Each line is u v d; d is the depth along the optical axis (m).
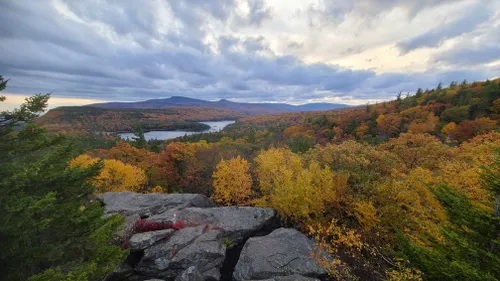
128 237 15.38
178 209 21.27
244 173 26.41
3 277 7.04
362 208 15.14
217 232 17.22
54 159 8.57
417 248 8.45
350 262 14.88
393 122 65.75
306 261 14.48
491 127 42.66
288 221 21.47
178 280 13.45
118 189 30.08
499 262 6.71
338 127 85.81
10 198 6.51
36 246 7.95
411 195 14.52
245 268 14.52
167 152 36.25
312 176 18.25
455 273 7.12
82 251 9.26
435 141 27.03
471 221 7.73
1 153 7.80
